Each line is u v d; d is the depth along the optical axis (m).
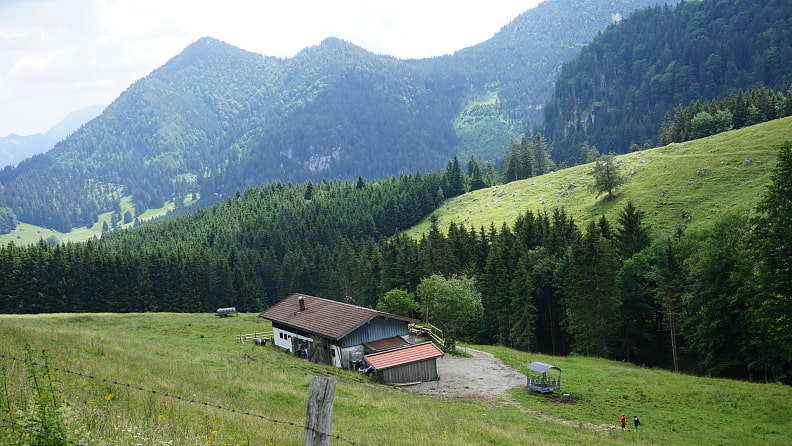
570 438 30.52
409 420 29.59
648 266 74.06
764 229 43.22
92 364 28.31
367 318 52.03
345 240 138.62
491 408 38.94
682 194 119.56
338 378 45.03
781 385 48.00
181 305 120.00
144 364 33.22
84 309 111.56
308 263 141.62
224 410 22.27
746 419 38.00
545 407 40.28
